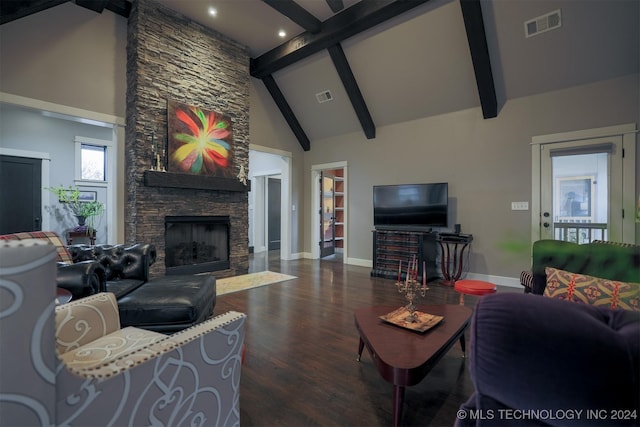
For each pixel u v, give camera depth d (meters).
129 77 3.96
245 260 5.09
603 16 3.23
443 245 4.80
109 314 1.44
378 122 5.55
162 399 0.90
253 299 3.61
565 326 0.60
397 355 1.49
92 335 1.33
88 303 1.36
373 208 5.61
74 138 5.90
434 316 2.01
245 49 5.07
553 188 3.95
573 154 3.81
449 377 1.93
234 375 1.20
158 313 1.99
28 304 0.63
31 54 3.33
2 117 5.19
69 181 5.85
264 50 5.21
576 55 3.58
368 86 5.11
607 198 3.61
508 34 3.71
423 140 5.07
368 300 3.56
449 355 2.22
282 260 6.47
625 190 3.50
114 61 3.91
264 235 7.98
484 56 3.84
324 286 4.23
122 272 2.54
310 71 5.36
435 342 1.64
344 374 1.96
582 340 0.58
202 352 1.04
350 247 6.03
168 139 4.08
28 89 3.31
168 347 0.93
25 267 0.63
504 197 4.30
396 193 4.97
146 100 3.90
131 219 3.89
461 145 4.68
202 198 4.51
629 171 3.48
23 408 0.63
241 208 5.04
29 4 2.96
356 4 4.03
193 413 1.01
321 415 1.56
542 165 4.02
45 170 5.59
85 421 0.72
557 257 1.89
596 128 3.65
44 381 0.65
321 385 1.83
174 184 4.06
